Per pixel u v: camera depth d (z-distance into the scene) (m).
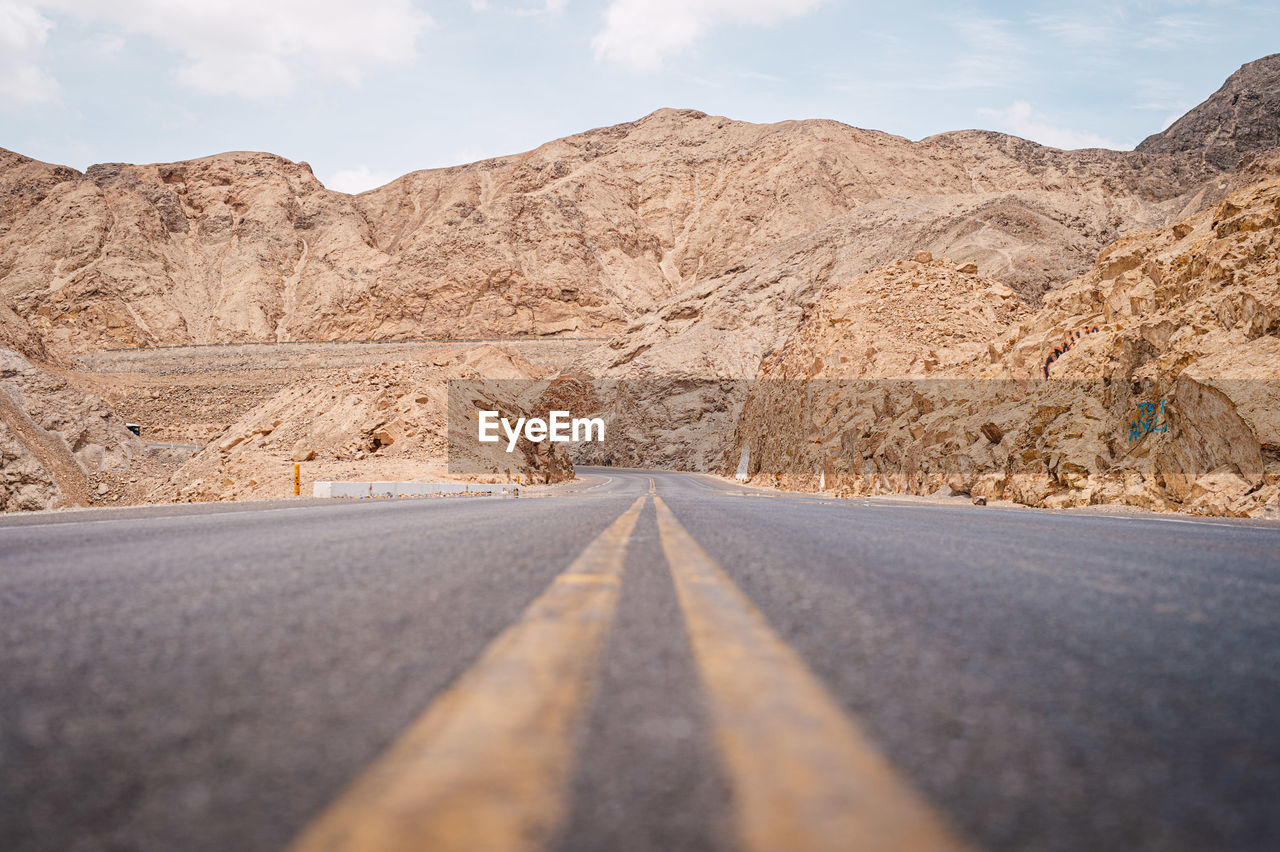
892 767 1.63
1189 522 11.92
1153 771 1.68
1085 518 12.65
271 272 195.25
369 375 44.03
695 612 3.39
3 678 2.35
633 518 10.23
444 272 174.75
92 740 1.80
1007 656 2.72
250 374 130.25
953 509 16.31
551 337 164.25
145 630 3.03
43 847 1.26
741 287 123.19
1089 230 99.88
